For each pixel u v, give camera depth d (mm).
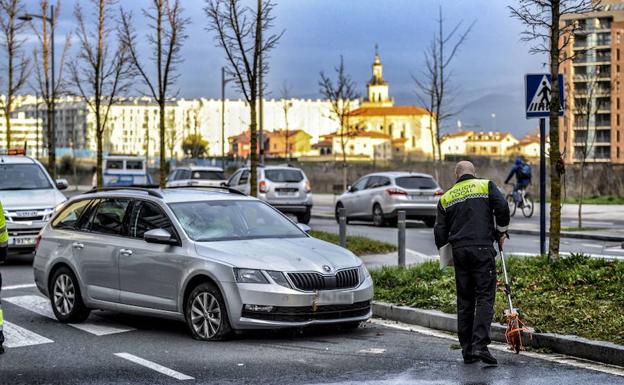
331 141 167250
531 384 7672
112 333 10594
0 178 19109
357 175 63625
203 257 9914
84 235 11492
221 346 9578
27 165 19672
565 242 22062
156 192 11125
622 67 102438
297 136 165375
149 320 11570
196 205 10844
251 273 9586
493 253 8594
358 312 10023
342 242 16219
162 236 10273
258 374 8211
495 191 8688
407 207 28203
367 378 7984
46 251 11883
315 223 31188
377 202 28953
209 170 36125
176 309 10188
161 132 25375
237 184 31922
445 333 10359
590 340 8797
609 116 105312
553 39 13000
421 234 25562
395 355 9039
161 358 9000
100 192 11859
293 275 9586
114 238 11062
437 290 11922
